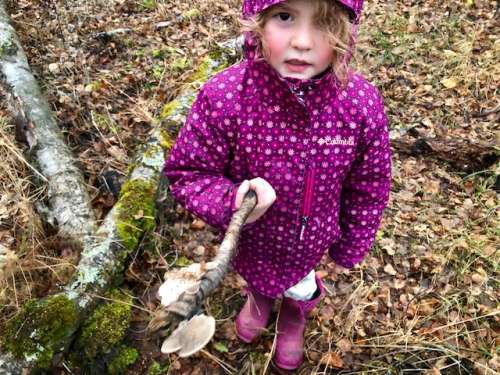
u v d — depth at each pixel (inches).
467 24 88.4
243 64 30.1
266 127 29.4
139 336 42.3
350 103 29.2
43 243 46.5
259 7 25.7
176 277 22.9
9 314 40.3
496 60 78.4
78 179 50.8
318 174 30.7
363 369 42.7
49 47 73.7
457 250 51.8
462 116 68.9
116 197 52.6
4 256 42.9
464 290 48.3
